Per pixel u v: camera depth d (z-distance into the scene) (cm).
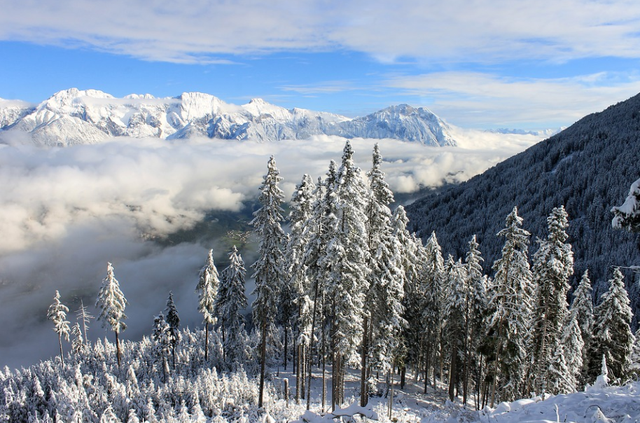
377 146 2527
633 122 17350
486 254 12619
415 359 3944
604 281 9231
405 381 4284
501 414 1220
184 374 4519
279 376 4362
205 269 4581
